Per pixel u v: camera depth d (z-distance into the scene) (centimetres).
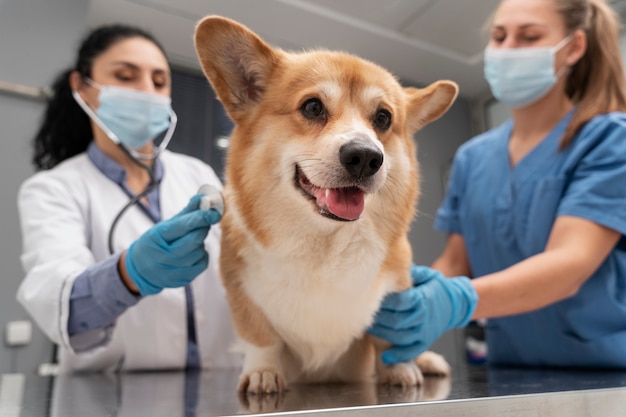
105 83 179
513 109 192
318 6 230
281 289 108
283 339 116
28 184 165
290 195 111
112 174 179
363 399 85
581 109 168
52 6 283
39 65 279
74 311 126
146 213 178
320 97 113
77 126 197
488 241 186
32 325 266
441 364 141
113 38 181
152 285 116
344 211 104
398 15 238
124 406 83
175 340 172
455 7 232
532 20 174
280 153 112
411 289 121
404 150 127
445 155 356
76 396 100
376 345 124
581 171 156
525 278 131
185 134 351
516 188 178
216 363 180
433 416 70
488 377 130
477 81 324
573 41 174
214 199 108
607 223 140
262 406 79
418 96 136
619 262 156
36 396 100
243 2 225
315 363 117
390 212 118
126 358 168
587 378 121
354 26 243
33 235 148
